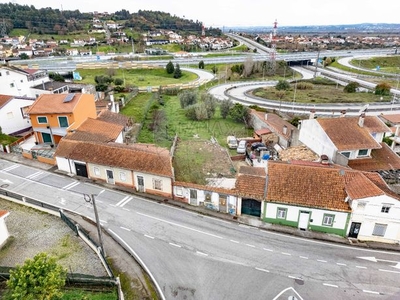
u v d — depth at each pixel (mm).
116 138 45594
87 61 141125
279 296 22484
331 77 128250
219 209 32438
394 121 57125
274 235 29016
